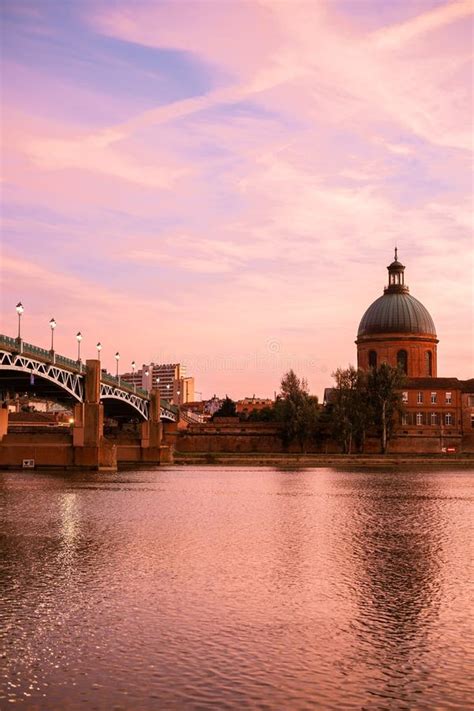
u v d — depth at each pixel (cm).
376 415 15388
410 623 2672
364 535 4691
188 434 17400
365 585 3234
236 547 4194
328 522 5328
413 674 2195
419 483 9300
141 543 4338
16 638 2483
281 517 5616
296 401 16562
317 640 2480
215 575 3419
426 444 16575
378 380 15375
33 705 1983
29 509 6119
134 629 2581
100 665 2247
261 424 17225
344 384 15575
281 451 17075
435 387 16762
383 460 14312
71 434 11706
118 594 3048
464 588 3189
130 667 2233
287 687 2102
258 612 2797
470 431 16738
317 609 2844
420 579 3362
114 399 13475
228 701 2009
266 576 3403
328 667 2247
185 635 2522
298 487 8575
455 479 10088
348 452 15512
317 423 16462
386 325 18025
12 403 18350
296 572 3497
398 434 16562
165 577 3372
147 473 11238
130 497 7200
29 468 11550
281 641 2466
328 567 3622
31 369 9256
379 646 2422
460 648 2408
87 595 3033
